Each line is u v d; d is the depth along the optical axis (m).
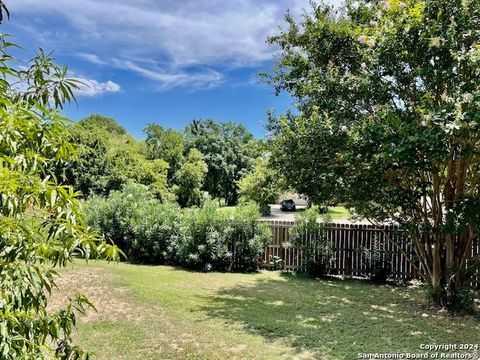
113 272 8.57
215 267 9.39
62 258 1.69
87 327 5.05
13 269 1.50
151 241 10.02
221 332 5.02
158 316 5.61
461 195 6.05
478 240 7.74
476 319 5.89
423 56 5.62
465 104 4.72
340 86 6.20
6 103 1.49
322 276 9.20
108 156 20.61
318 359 4.25
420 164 5.39
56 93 1.87
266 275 9.15
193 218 9.58
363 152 5.73
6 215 1.48
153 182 22.44
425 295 6.80
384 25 5.93
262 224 9.70
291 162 6.83
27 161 1.60
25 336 1.55
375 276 8.72
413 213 6.87
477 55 4.89
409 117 5.55
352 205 7.61
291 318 5.73
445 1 5.45
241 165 39.19
